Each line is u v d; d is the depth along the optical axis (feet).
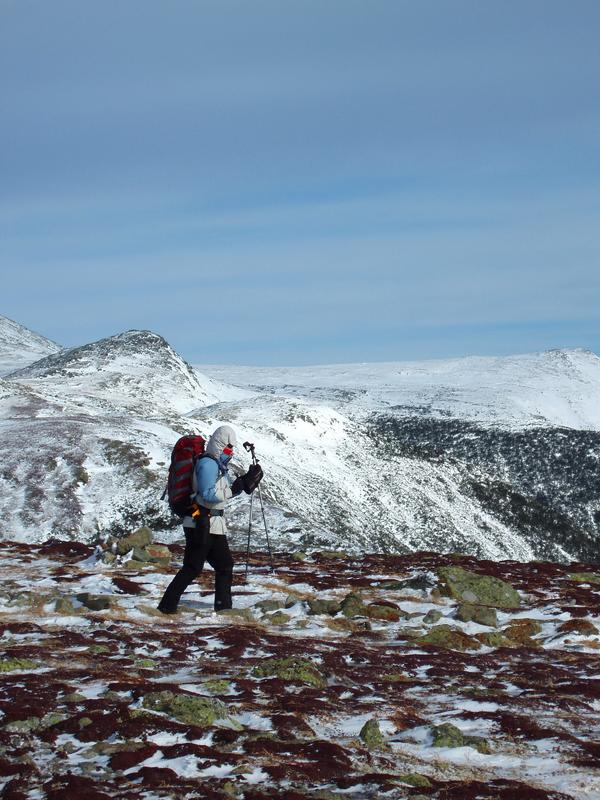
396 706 27.61
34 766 21.18
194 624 40.88
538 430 524.93
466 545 236.02
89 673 29.96
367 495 250.37
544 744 24.11
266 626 42.04
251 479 43.50
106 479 170.91
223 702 27.09
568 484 462.60
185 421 247.29
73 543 71.10
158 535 142.10
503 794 19.93
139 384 487.20
